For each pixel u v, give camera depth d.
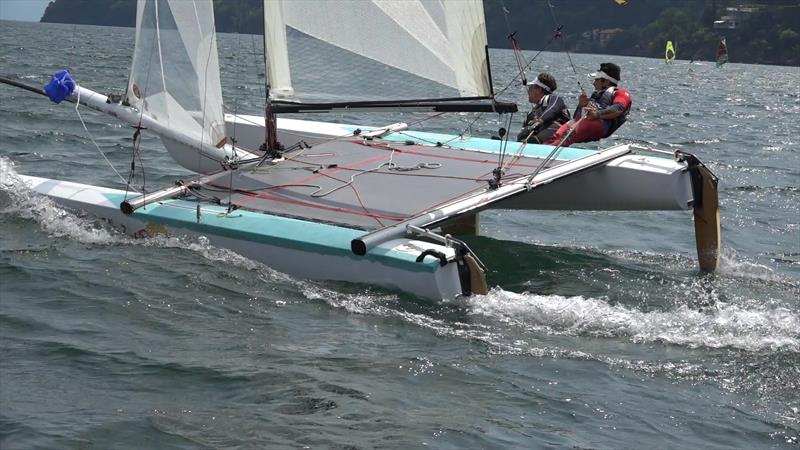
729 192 14.44
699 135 23.77
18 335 6.34
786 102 42.31
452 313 7.17
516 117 25.25
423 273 7.21
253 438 5.11
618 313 7.43
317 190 8.92
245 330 6.63
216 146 9.20
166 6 9.05
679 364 6.50
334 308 7.13
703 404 5.90
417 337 6.69
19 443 4.91
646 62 104.69
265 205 8.55
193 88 9.09
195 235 8.23
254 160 9.85
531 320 7.18
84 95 9.41
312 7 8.73
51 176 12.59
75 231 8.64
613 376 6.24
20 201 9.13
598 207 9.71
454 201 8.38
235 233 8.00
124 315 6.79
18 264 7.72
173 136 9.25
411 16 8.65
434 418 5.46
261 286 7.51
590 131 10.91
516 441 5.25
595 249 10.10
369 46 8.74
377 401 5.62
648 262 9.59
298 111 8.92
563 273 8.95
